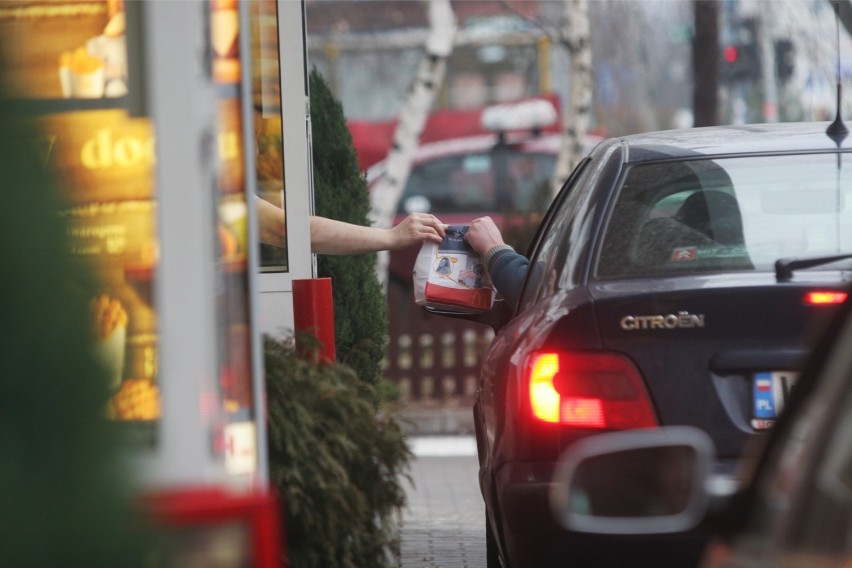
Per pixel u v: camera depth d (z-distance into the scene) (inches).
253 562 327.6
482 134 2785.4
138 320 339.9
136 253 341.1
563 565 548.7
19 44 335.3
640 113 3472.0
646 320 549.6
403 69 3398.1
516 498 553.6
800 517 289.9
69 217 321.7
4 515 303.7
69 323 310.5
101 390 313.0
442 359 1814.7
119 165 342.6
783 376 539.5
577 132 2064.5
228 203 374.3
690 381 543.2
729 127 689.6
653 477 332.8
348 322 996.6
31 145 320.2
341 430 586.9
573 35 2066.9
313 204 927.0
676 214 600.1
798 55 2608.3
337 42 3405.5
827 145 633.0
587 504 335.6
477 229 738.8
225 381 359.6
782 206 599.5
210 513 326.3
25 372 307.6
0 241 307.9
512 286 700.0
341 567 583.8
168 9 344.8
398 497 612.1
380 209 1947.6
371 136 2797.7
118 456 314.3
